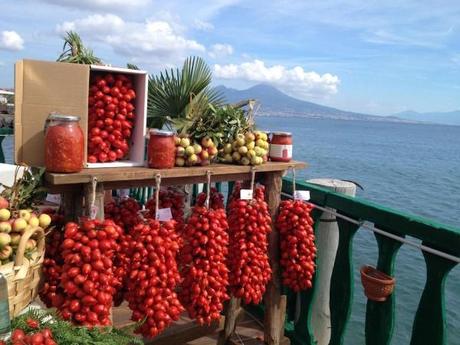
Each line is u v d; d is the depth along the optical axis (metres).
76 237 1.86
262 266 2.59
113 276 1.97
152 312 2.02
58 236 2.05
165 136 2.19
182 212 2.64
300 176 38.50
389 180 38.22
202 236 2.26
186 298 2.32
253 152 2.54
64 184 2.05
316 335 3.26
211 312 2.33
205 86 3.34
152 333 2.05
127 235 2.19
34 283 1.90
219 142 2.54
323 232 3.08
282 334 3.06
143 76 2.17
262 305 3.38
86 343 1.74
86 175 1.92
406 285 11.21
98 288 1.86
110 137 2.15
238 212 2.55
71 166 1.90
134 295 2.04
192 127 2.51
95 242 1.85
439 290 2.10
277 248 2.84
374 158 61.88
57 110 1.97
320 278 3.15
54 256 2.04
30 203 2.04
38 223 1.93
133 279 2.03
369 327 2.54
